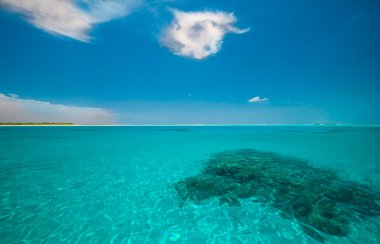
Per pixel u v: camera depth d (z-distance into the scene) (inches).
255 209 229.9
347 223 198.4
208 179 338.0
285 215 215.6
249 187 296.7
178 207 238.8
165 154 597.3
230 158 523.8
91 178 351.3
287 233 184.7
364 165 439.2
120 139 1083.9
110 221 207.8
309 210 226.1
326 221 203.0
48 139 1012.5
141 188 303.9
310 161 482.6
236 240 177.2
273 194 269.9
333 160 494.9
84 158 524.7
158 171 400.2
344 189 286.8
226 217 214.4
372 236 177.8
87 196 271.3
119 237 181.3
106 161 490.9
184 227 197.5
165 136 1358.3
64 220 207.6
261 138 1169.4
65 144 812.6
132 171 400.2
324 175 358.3
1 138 1040.8
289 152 626.5
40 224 198.4
